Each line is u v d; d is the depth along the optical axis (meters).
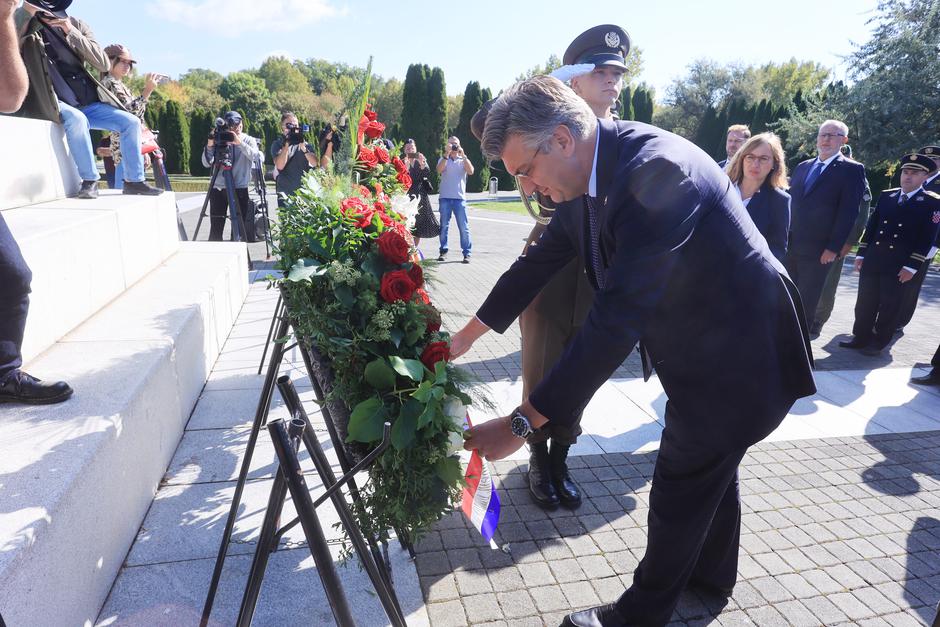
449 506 1.70
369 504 1.66
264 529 1.43
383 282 1.67
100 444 1.86
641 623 1.95
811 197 5.41
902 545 2.58
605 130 1.55
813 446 3.54
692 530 1.81
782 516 2.78
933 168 5.20
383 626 1.95
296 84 85.88
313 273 1.71
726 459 1.73
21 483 1.61
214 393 3.56
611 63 2.58
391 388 1.60
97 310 3.34
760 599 2.22
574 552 2.44
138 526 2.28
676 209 1.39
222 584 2.04
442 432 1.58
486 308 2.21
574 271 2.59
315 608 1.98
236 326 4.93
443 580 2.24
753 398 1.62
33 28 3.83
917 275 6.09
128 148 4.74
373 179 2.78
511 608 2.11
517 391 4.22
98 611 1.86
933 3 19.06
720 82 47.53
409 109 32.91
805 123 21.44
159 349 2.72
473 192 33.47
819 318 6.13
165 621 1.85
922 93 18.81
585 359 1.47
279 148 6.56
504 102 1.52
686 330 1.59
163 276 4.28
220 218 8.51
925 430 3.80
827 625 2.11
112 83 5.34
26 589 1.38
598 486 2.96
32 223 3.01
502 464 3.13
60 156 4.27
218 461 2.80
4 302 1.97
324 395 1.77
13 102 1.91
